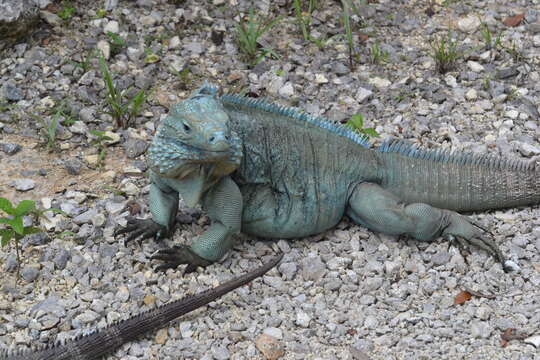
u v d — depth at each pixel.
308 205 8.01
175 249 7.69
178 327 7.23
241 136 7.72
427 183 8.42
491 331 7.18
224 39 11.11
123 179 8.94
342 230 8.34
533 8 12.00
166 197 7.98
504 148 9.43
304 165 8.01
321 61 10.81
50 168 9.05
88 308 7.38
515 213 8.61
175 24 11.28
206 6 11.67
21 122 9.63
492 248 7.98
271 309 7.40
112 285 7.60
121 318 7.29
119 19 11.23
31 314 7.27
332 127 8.28
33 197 8.65
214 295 7.30
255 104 8.04
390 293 7.64
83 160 9.20
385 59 10.92
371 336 7.18
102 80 10.23
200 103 7.12
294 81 10.48
